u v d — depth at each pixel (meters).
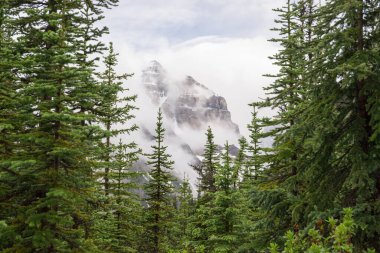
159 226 28.73
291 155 13.53
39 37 12.80
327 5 8.95
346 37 8.17
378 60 8.18
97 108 16.03
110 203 18.66
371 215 7.92
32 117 11.14
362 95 8.72
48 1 14.60
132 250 20.52
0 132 11.45
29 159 10.70
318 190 9.12
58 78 11.60
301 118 9.48
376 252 7.91
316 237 4.67
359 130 8.56
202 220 23.25
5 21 12.33
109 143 17.98
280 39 15.16
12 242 11.52
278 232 12.45
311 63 9.09
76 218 14.55
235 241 18.17
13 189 11.53
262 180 15.04
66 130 11.81
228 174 19.17
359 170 7.98
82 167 12.73
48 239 10.57
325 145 9.02
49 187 11.19
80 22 16.00
